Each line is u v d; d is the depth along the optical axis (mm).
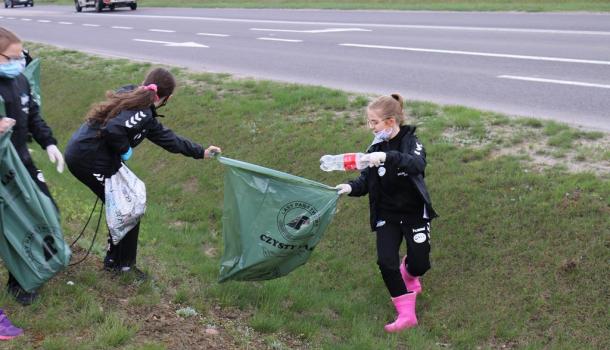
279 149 8250
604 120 7668
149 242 6434
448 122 7789
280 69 12656
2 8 44562
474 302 5020
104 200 4801
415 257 4832
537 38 14555
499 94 9469
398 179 4637
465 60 12508
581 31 15070
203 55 15172
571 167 6145
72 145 4594
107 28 24016
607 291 4664
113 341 3930
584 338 4461
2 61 4215
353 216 6449
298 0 29625
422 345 4602
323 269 5957
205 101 10344
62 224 6238
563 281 4859
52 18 31297
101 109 4574
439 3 23688
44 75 14695
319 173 7477
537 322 4680
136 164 9273
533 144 6859
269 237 4598
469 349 4648
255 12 26609
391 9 24062
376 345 4562
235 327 4516
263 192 4586
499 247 5367
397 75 11422
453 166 6543
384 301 5367
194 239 6734
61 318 4172
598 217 5238
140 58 15305
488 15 19906
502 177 6102
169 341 4117
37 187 4242
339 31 18391
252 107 9633
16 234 4129
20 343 3863
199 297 4914
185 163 8789
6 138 3967
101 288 4711
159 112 10477
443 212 5930
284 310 4992
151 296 4715
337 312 5207
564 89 9492
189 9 31047
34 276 4195
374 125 4660
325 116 8758
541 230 5336
